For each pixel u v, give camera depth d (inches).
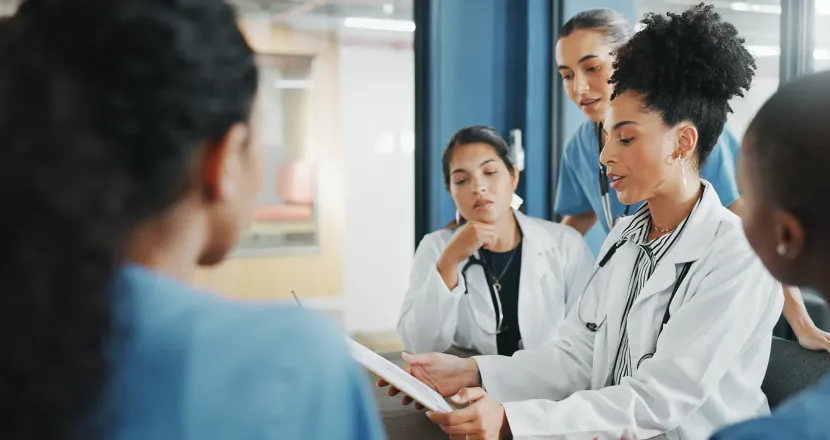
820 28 59.7
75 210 12.2
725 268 40.6
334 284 110.3
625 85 42.1
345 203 107.0
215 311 14.8
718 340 39.7
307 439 14.4
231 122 14.8
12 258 12.1
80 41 13.0
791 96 18.5
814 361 46.5
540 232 71.2
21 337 12.1
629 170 42.6
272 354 14.5
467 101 88.8
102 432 13.0
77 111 12.7
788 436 16.4
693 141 41.9
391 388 44.0
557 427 39.2
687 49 40.2
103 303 12.6
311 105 100.7
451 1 86.7
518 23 89.6
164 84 13.2
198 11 14.0
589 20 72.0
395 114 101.9
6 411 12.3
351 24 97.5
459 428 38.3
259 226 104.8
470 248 66.8
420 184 89.3
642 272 45.0
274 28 95.2
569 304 71.0
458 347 70.8
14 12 13.8
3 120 12.6
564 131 87.8
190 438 13.7
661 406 39.4
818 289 18.6
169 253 15.2
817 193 17.5
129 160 13.3
